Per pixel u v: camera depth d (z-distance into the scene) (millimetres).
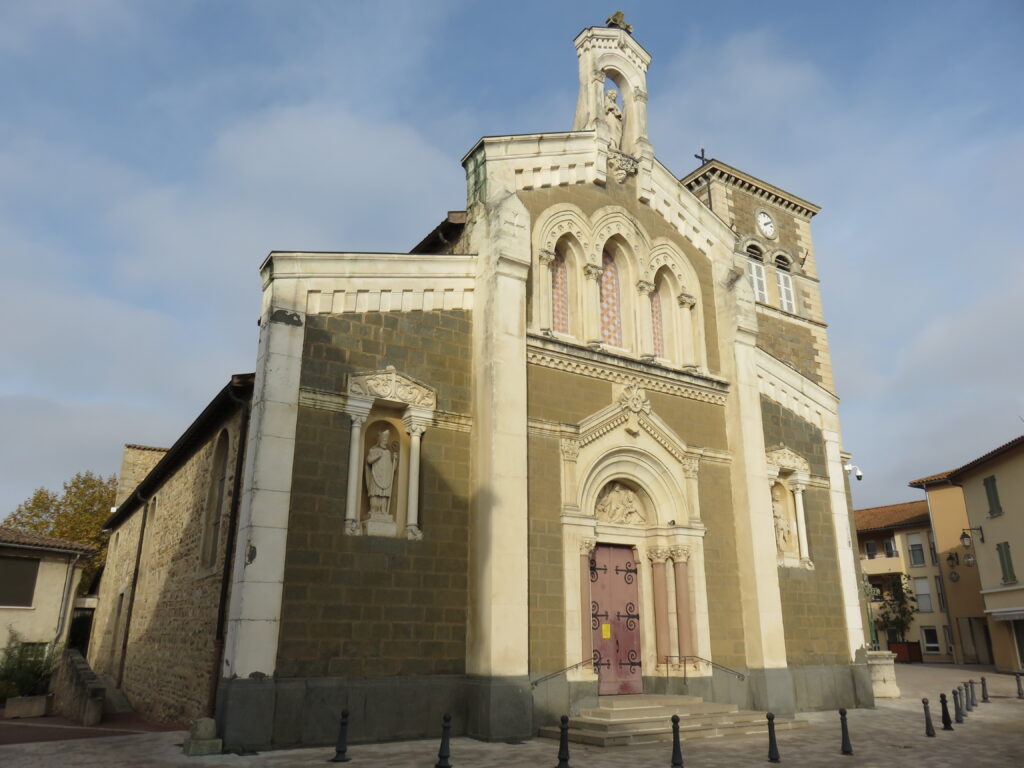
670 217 20453
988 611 37375
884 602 50781
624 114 21031
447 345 15703
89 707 17578
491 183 16969
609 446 17031
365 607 13312
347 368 14320
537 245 17328
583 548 15734
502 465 14680
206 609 15797
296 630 12539
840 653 20016
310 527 13125
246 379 15156
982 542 38250
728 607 17891
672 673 16688
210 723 11641
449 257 16172
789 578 19719
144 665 21734
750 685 17422
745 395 19562
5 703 23344
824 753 12586
